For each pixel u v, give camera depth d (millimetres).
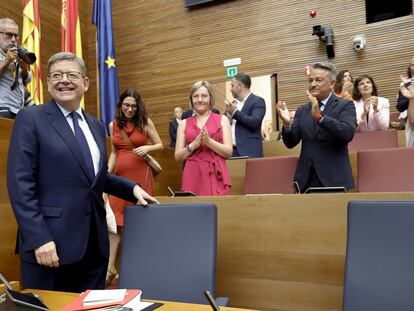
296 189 1859
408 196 1450
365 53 4555
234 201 1717
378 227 1127
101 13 4684
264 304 1619
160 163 3264
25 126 1315
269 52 5020
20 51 2248
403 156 2139
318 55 4773
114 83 4566
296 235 1594
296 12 4914
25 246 1224
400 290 1053
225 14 5270
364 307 1076
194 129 2209
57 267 1323
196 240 1304
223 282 1696
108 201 2432
